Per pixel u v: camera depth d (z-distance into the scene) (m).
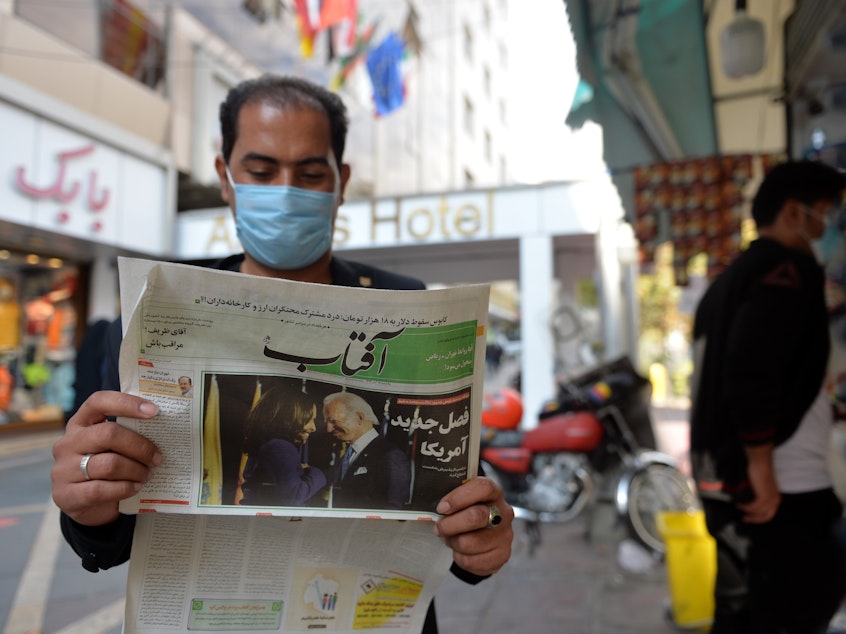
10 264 9.73
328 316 0.83
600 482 4.68
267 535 0.91
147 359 0.80
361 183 12.84
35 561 4.05
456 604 3.28
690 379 1.89
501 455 4.39
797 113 3.42
